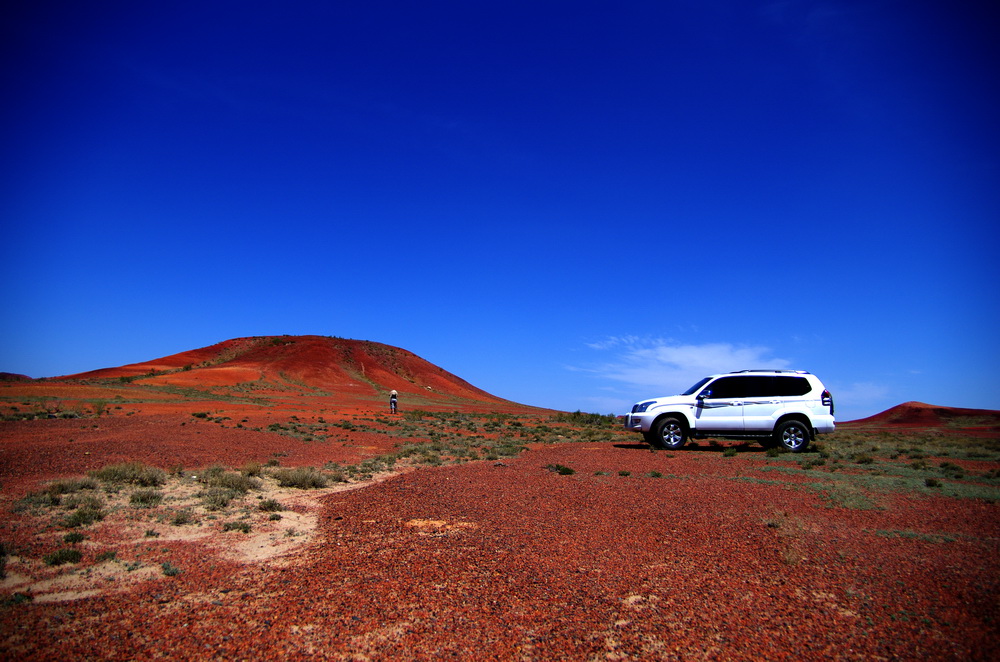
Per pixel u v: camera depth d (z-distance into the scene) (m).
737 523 7.96
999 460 16.36
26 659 4.25
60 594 5.66
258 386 67.00
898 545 6.76
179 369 83.06
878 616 4.84
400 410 56.78
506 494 10.62
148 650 4.44
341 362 97.12
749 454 16.28
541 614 5.08
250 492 11.36
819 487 10.33
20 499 9.55
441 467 15.62
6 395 38.12
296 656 4.35
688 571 6.11
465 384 113.81
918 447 20.59
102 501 9.71
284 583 5.94
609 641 4.56
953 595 5.20
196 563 6.69
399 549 7.15
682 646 4.45
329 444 21.41
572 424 42.72
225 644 4.54
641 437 26.30
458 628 4.82
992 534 7.21
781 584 5.64
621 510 8.97
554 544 7.24
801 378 17.12
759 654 4.30
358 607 5.26
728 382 17.31
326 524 8.67
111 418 25.45
